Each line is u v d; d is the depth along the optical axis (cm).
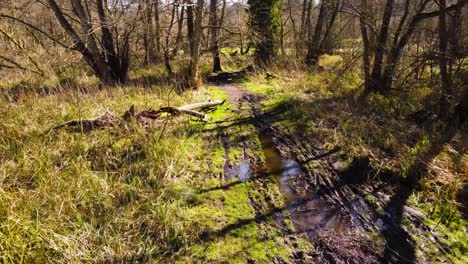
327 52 1708
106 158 494
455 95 683
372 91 845
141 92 859
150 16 1087
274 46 1520
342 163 523
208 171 494
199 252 334
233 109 809
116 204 396
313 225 377
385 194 442
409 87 837
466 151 537
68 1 1254
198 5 975
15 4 1134
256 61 1496
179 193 425
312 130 653
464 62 787
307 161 530
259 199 426
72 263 302
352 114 707
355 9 845
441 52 646
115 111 698
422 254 338
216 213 394
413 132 611
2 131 531
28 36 1324
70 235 329
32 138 521
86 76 1170
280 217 390
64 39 1298
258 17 1484
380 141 577
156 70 1384
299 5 2030
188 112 713
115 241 334
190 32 1310
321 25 1484
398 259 330
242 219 384
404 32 848
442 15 634
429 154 526
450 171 479
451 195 427
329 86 971
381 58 837
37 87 941
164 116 688
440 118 659
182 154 525
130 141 549
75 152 497
